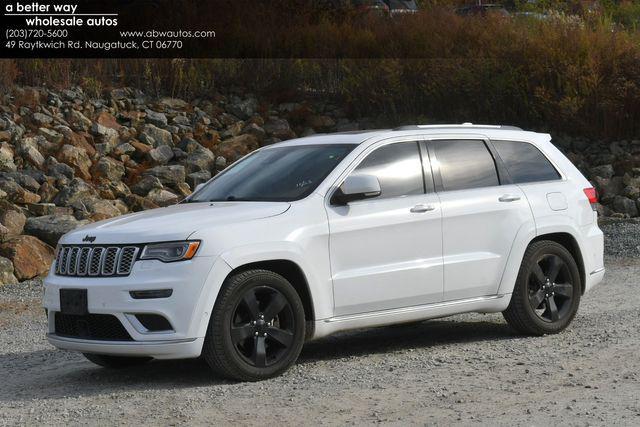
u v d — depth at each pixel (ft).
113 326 26.91
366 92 78.89
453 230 30.81
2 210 55.72
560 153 34.71
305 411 23.57
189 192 65.57
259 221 27.48
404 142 31.04
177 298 26.09
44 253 52.19
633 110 77.20
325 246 28.37
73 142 66.49
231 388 26.30
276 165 31.01
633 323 34.35
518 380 26.08
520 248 32.14
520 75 78.38
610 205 69.92
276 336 27.40
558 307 33.37
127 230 27.25
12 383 29.04
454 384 25.86
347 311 28.89
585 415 22.17
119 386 27.63
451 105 78.69
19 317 41.42
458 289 30.89
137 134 71.00
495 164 32.63
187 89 78.59
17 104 70.13
